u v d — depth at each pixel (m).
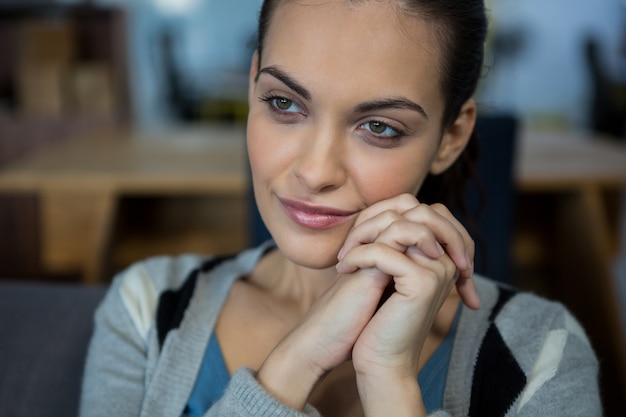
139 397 0.88
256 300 0.93
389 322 0.72
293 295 0.94
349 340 0.74
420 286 0.71
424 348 0.85
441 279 0.72
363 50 0.69
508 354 0.84
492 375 0.83
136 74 6.18
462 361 0.85
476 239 1.23
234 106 5.11
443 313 0.89
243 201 2.27
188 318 0.91
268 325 0.91
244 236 2.29
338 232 0.75
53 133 3.73
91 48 3.87
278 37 0.72
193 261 1.02
